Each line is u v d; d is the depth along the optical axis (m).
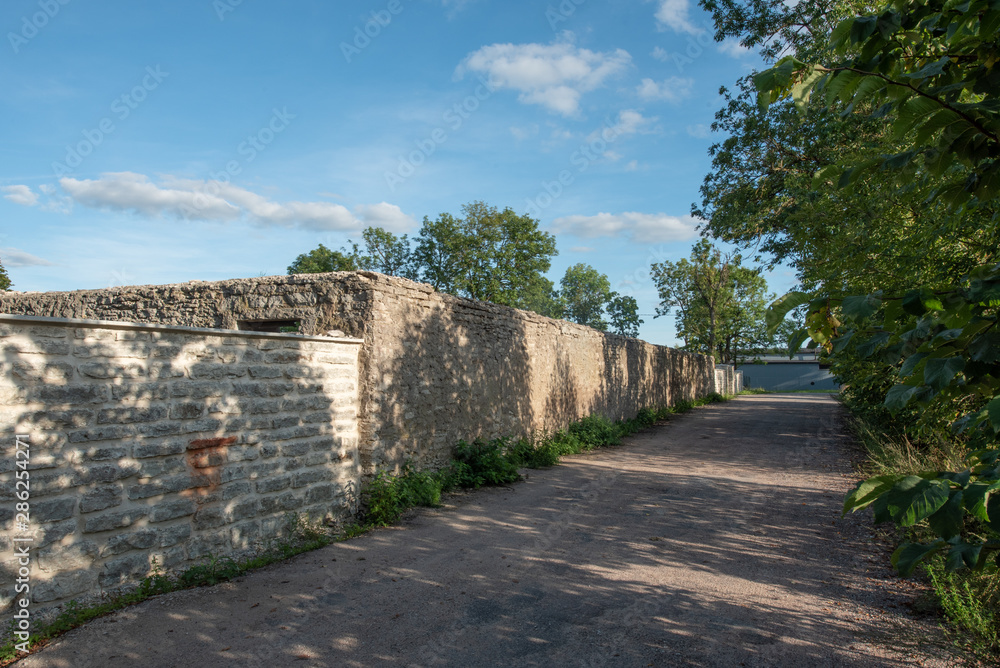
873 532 6.64
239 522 5.63
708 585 5.09
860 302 1.76
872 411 12.95
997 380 1.96
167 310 9.04
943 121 1.90
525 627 4.24
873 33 2.03
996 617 4.16
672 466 11.34
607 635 4.12
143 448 4.83
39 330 4.21
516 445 11.55
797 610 4.57
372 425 7.45
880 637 4.08
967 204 2.41
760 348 50.00
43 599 4.12
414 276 36.34
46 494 4.19
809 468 10.97
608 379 17.84
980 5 1.86
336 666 3.66
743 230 16.11
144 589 4.66
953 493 1.56
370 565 5.49
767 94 2.18
